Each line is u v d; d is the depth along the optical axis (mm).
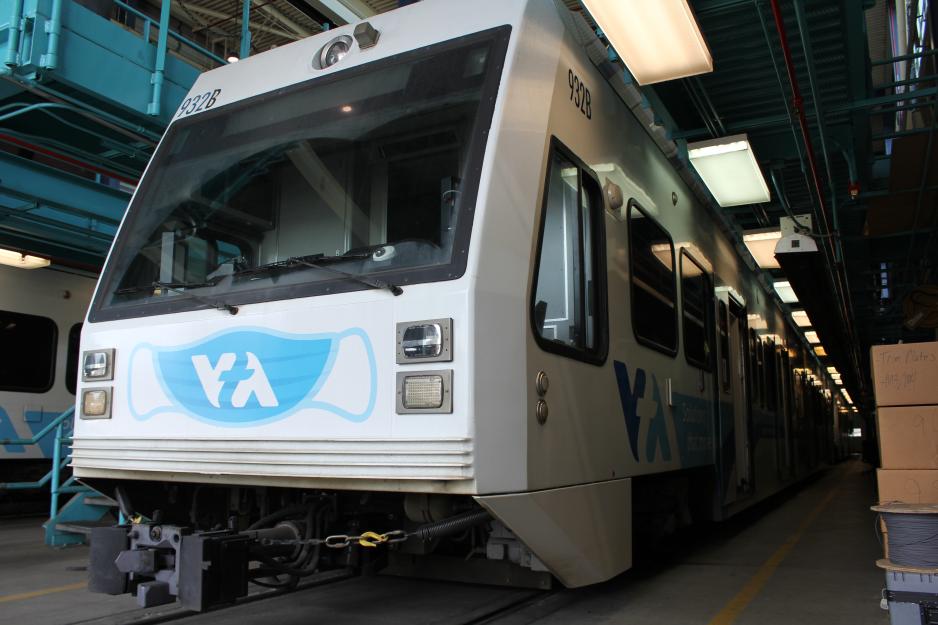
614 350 4582
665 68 6168
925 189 9766
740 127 8492
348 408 3309
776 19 5492
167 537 3371
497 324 3285
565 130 4180
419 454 3131
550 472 3604
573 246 4160
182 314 3879
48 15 6609
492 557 3982
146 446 3811
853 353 22344
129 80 7297
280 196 4109
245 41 8500
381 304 3332
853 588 5320
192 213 4316
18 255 9648
